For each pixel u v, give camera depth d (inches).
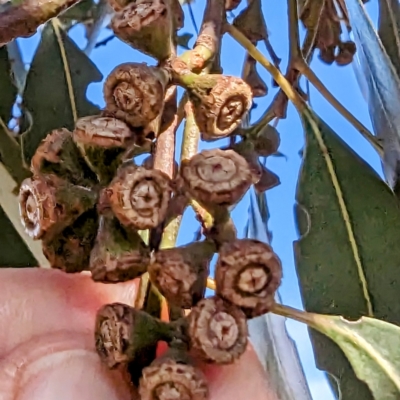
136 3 3.7
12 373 3.8
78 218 3.8
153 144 3.9
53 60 6.0
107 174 3.7
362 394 4.7
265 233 5.9
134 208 3.4
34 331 4.1
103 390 3.7
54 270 4.4
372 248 4.8
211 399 3.6
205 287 3.5
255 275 3.5
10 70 6.0
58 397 3.7
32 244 5.4
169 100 3.9
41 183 3.6
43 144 3.8
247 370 3.7
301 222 5.1
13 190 5.5
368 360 4.2
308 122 5.1
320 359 4.8
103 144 3.5
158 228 3.6
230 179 3.5
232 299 3.5
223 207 3.5
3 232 5.4
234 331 3.4
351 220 4.9
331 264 4.8
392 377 4.2
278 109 5.4
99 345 3.6
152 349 3.5
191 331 3.4
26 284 4.2
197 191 3.5
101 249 3.5
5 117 5.9
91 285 4.3
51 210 3.6
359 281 4.8
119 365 3.5
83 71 6.0
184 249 3.5
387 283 4.8
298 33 5.5
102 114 3.7
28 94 5.8
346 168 5.0
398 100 5.4
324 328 4.2
